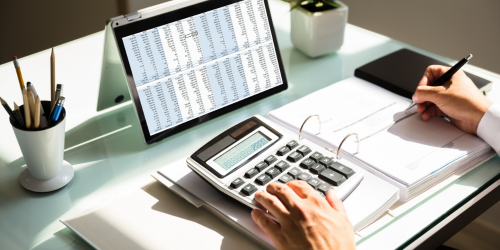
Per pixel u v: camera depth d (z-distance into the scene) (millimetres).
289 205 618
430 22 2275
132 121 969
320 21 1144
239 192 679
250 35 1003
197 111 936
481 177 791
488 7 1992
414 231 673
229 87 977
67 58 1198
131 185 771
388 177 736
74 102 1020
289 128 891
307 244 589
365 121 901
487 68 2109
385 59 1142
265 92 1031
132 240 642
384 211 685
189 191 722
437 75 970
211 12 941
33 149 706
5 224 687
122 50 833
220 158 745
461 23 2135
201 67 936
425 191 744
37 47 2645
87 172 805
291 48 1271
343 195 674
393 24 2457
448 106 874
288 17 1434
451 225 748
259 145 774
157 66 880
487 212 1411
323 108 946
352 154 789
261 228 636
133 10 2188
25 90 669
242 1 986
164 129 894
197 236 655
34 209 718
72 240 662
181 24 903
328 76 1130
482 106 849
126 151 869
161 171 772
